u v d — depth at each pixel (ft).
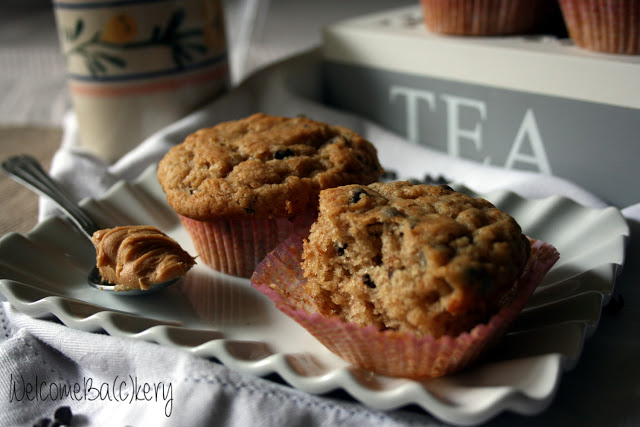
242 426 1.10
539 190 1.45
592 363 1.15
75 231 1.39
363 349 1.13
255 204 1.30
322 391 1.09
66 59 1.69
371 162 1.38
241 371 1.12
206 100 1.77
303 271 1.26
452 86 1.61
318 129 1.39
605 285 1.21
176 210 1.34
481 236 1.14
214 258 1.36
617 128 1.42
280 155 1.34
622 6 1.37
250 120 1.43
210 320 1.25
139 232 1.31
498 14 1.57
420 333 1.14
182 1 1.67
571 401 1.11
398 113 1.74
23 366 1.19
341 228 1.19
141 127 1.72
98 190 1.56
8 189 1.69
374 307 1.19
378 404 1.06
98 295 1.30
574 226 1.34
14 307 1.24
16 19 3.12
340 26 1.80
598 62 1.41
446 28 1.62
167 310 1.27
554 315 1.18
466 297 1.10
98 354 1.17
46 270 1.32
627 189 1.45
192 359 1.14
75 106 1.73
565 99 1.46
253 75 1.81
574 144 1.48
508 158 1.58
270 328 1.23
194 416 1.10
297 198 1.31
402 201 1.20
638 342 1.17
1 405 1.16
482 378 1.11
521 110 1.53
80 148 1.76
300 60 1.83
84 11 1.62
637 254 1.31
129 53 1.66
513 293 1.16
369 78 1.76
